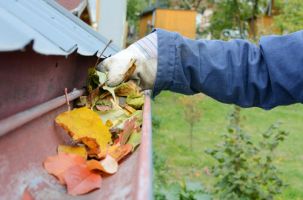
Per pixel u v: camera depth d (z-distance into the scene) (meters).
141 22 37.41
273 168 4.99
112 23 5.88
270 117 15.12
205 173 8.00
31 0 1.58
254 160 5.02
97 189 0.89
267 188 4.95
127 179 0.88
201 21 37.22
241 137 5.09
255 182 4.85
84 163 0.97
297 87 1.78
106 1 5.82
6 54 0.72
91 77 1.48
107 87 1.47
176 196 3.85
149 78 1.73
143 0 39.28
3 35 0.66
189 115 11.13
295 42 1.82
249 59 1.84
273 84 1.80
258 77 1.82
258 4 31.02
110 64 1.60
